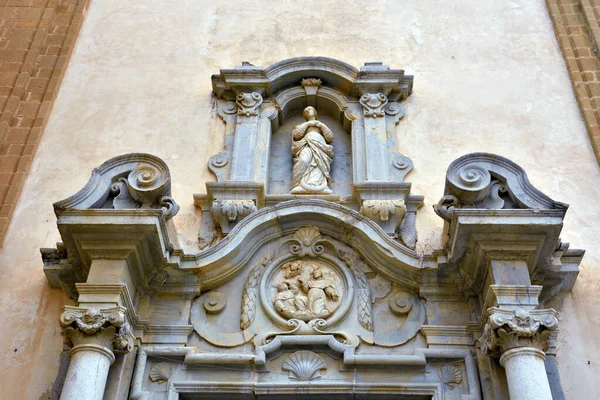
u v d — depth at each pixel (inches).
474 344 278.7
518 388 246.5
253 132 354.3
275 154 358.9
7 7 423.2
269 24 420.5
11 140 358.9
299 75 373.7
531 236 273.4
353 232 302.8
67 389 246.1
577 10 417.7
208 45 410.0
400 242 314.3
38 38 406.3
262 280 297.3
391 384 269.4
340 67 372.5
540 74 389.4
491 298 268.5
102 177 294.0
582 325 292.8
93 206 284.2
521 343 254.5
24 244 321.7
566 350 286.0
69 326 258.2
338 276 301.1
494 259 274.8
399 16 423.2
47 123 370.6
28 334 293.4
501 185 292.0
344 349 276.1
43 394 277.1
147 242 279.1
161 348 278.4
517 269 272.4
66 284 298.7
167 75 392.8
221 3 431.8
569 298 300.7
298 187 329.1
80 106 378.0
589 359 283.9
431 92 381.1
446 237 308.5
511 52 401.4
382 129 355.9
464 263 283.4
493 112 371.6
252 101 364.5
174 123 368.5
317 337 278.8
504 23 417.4
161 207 289.4
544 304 298.7
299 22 421.1
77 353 255.0
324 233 308.3
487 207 287.4
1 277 310.5
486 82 386.0
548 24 416.8
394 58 402.3
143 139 362.3
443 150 354.6
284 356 279.4
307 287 295.1
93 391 247.4
